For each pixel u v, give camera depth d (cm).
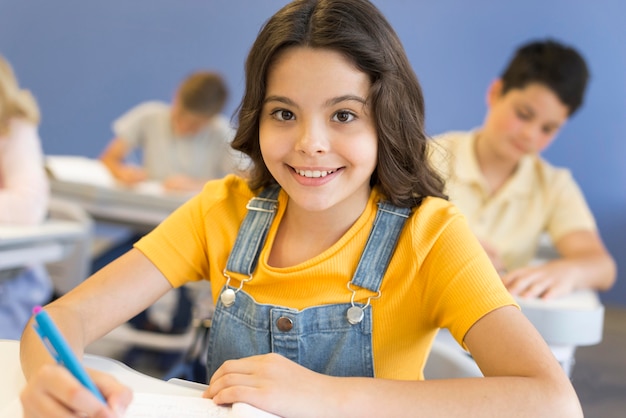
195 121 362
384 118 93
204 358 217
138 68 489
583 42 439
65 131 497
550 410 76
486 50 451
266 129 94
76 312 95
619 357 334
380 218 99
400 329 96
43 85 497
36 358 83
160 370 268
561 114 191
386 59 93
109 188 271
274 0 473
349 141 91
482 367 86
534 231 197
